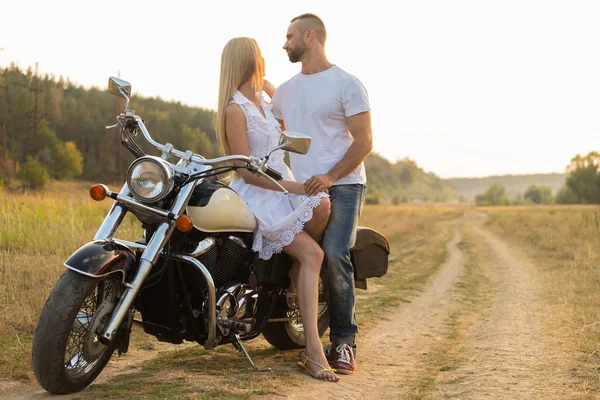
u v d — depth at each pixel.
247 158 3.47
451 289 9.26
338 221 4.18
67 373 3.26
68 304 3.12
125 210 3.46
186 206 3.49
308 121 4.31
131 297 3.26
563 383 3.78
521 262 13.78
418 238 22.22
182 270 3.56
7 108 56.06
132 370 3.96
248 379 3.72
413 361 4.63
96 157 103.75
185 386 3.52
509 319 6.40
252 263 3.95
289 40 4.40
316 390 3.65
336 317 4.20
